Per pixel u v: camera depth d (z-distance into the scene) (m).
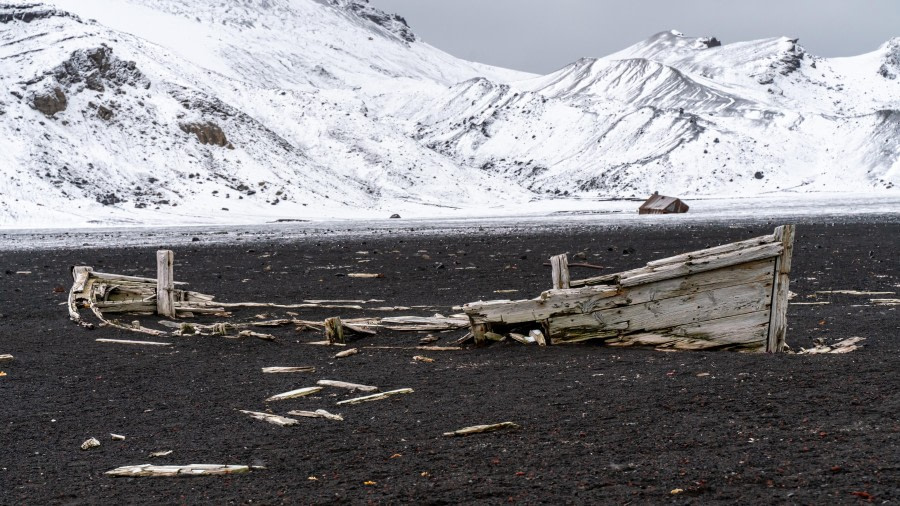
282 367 14.74
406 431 10.23
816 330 16.62
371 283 28.98
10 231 78.00
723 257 14.51
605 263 33.69
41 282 31.42
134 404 12.42
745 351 14.45
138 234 69.69
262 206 109.88
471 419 10.62
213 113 128.88
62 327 20.41
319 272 33.28
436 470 8.60
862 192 168.12
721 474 7.95
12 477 8.98
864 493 7.20
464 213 125.50
